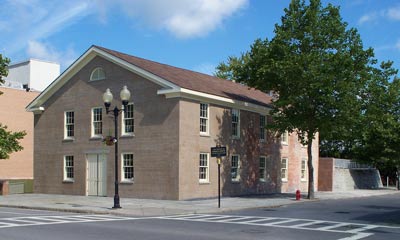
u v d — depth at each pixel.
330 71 27.92
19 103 47.56
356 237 13.78
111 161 30.20
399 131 47.34
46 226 15.63
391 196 37.25
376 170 54.25
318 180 43.00
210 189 29.45
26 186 37.19
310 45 29.47
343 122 29.16
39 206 23.98
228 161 31.27
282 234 14.16
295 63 28.02
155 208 22.64
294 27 29.62
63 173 32.84
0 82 33.16
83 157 31.73
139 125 28.95
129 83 29.66
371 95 30.56
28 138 48.09
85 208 22.70
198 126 28.69
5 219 17.92
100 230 14.68
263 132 35.59
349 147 58.25
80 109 32.25
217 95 29.88
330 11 29.91
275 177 36.53
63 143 33.03
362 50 29.19
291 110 30.19
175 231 14.56
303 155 40.56
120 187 29.50
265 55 29.75
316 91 28.12
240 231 14.71
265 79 30.19
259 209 23.62
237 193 32.03
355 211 22.75
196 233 14.13
